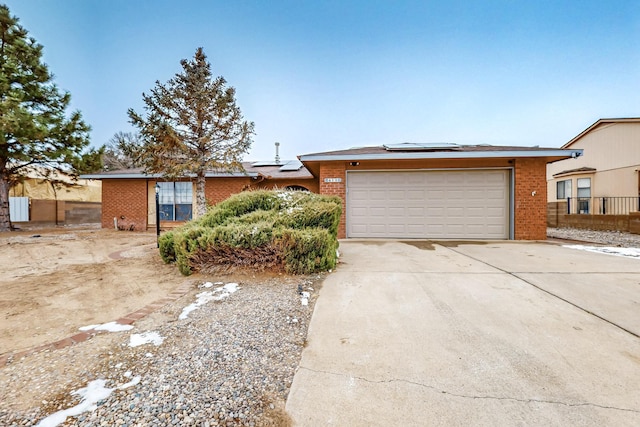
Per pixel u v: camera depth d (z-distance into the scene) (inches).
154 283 175.9
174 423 64.7
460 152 322.0
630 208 527.8
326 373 83.4
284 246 179.2
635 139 525.7
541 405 69.4
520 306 129.0
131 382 79.4
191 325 115.1
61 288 167.3
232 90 414.9
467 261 215.8
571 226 545.3
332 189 356.2
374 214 357.4
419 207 352.5
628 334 103.2
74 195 712.4
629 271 181.0
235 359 90.8
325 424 64.8
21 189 619.8
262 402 71.7
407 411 68.2
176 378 81.0
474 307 128.8
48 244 335.0
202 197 427.2
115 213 527.8
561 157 326.6
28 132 418.9
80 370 84.7
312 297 144.6
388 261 218.4
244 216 211.0
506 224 343.3
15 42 448.1
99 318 124.8
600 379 78.8
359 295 145.4
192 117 406.0
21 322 120.3
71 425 63.8
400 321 116.3
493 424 63.9
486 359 89.2
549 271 183.2
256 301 140.0
